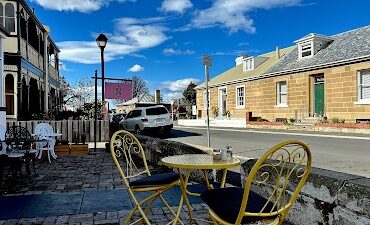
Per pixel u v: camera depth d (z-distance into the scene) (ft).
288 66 77.82
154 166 27.50
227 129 77.30
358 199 9.97
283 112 77.82
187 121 111.24
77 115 70.08
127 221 11.57
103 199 17.28
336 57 65.57
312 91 71.10
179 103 216.33
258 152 36.73
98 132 54.39
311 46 73.61
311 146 39.83
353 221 10.16
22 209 15.64
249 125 81.20
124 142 14.93
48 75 75.20
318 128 61.21
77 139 47.78
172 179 11.94
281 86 79.97
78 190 19.40
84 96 113.09
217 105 104.94
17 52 50.85
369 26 68.95
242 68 105.50
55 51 86.17
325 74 66.85
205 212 14.87
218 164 10.62
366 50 60.23
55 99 82.33
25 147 26.14
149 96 217.15
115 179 22.79
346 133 54.54
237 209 8.80
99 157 35.29
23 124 49.11
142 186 11.32
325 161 29.22
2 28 30.17
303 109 72.18
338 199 10.66
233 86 96.58
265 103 83.61
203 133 67.56
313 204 11.70
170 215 14.51
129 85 44.83
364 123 54.80
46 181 22.26
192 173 22.03
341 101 63.67
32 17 59.72
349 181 10.54
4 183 21.65
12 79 50.96
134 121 63.36
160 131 61.98
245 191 8.06
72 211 15.29
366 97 59.93
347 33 73.31
